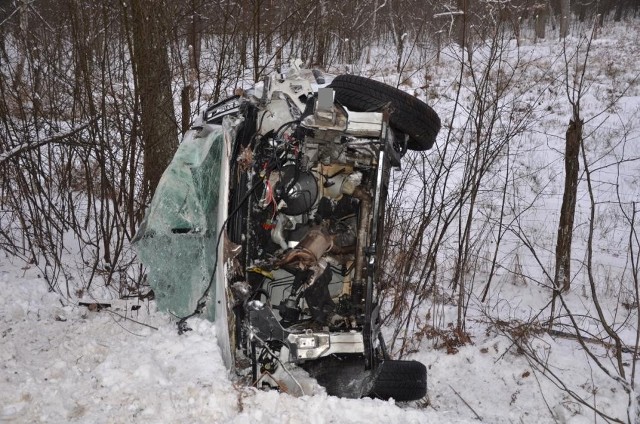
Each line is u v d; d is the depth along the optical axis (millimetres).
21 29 7574
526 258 9391
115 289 6980
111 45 7520
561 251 7996
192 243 5312
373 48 18484
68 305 6070
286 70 5367
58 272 6828
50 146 7777
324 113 4086
